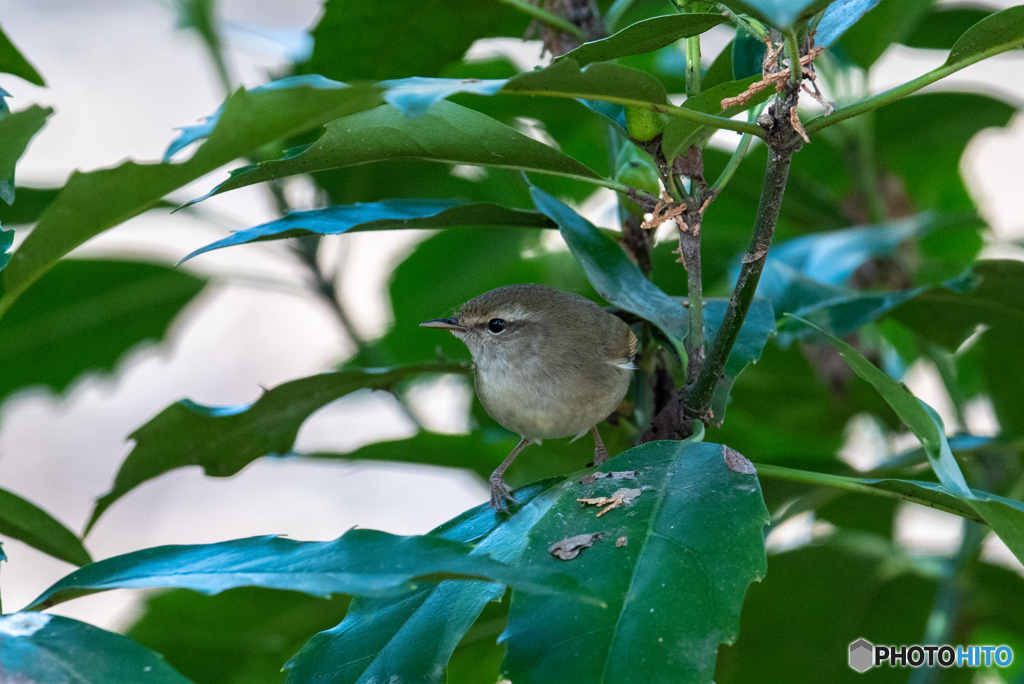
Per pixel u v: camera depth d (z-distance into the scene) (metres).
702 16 4.26
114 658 3.63
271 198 8.34
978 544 7.21
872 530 8.62
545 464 8.21
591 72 4.02
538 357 6.74
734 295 4.64
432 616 4.57
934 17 8.47
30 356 8.74
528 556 4.31
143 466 6.03
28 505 5.27
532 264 9.82
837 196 9.61
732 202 8.91
